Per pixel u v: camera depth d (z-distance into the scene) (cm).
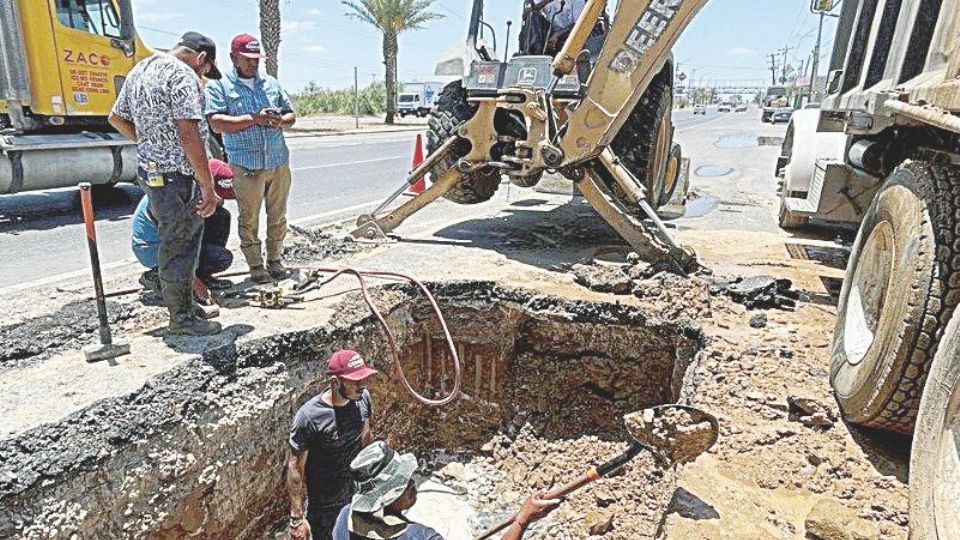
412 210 635
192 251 367
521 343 507
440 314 457
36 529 263
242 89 420
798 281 551
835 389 348
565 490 279
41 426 285
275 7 2078
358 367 320
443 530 433
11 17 709
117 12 805
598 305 471
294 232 643
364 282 465
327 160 1480
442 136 631
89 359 344
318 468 333
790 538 260
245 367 366
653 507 371
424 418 523
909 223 299
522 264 558
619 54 496
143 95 333
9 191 728
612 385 484
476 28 638
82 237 662
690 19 474
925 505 229
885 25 407
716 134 2636
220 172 436
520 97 547
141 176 348
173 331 379
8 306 420
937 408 234
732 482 294
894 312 289
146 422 311
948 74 283
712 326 443
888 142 430
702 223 823
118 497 292
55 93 746
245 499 357
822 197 581
